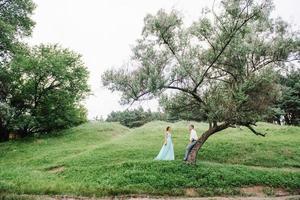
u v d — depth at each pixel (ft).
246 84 65.31
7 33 105.19
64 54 147.02
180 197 54.54
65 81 142.51
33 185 58.95
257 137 108.37
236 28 67.97
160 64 67.67
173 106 71.77
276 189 60.64
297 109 180.14
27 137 138.72
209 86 70.64
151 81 63.87
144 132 128.67
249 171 67.67
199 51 72.08
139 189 57.11
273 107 72.64
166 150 76.54
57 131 146.82
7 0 114.83
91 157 86.07
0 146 124.26
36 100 144.66
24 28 122.72
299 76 75.87
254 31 70.33
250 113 68.74
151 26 66.95
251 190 59.41
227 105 66.23
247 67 69.87
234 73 70.74
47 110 146.51
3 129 139.64
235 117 66.95
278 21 71.05
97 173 68.23
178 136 115.55
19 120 135.54
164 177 61.98
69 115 149.48
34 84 140.77
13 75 138.82
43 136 139.03
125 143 104.88
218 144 94.79
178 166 67.31
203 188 58.59
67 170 73.41
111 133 142.92
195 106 73.31
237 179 62.39
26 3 118.62
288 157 83.51
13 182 63.16
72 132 143.02
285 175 66.33
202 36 70.69
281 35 70.38
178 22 68.39
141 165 69.36
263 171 67.92
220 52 68.74
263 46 69.56
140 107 67.97
